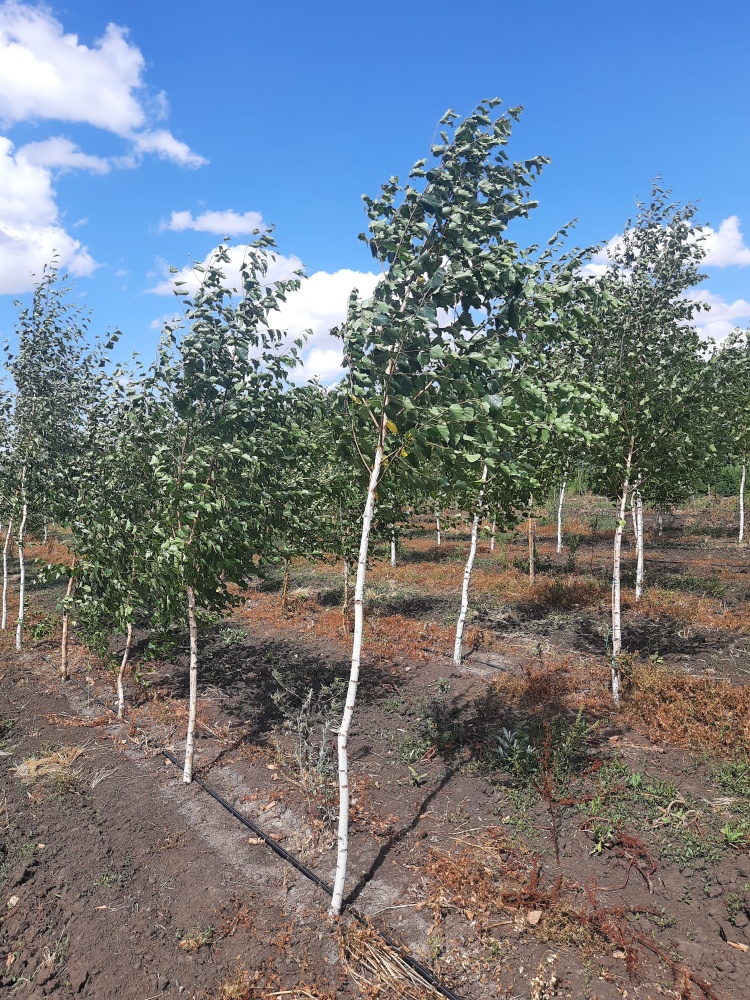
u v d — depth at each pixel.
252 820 5.60
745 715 6.59
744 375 7.65
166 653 7.48
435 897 4.47
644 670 8.02
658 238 7.77
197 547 5.67
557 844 4.96
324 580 15.20
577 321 4.58
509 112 4.12
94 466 7.52
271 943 4.13
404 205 4.08
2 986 3.79
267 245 5.45
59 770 6.47
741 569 14.77
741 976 3.68
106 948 4.06
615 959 3.87
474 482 6.89
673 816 5.14
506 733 6.20
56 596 15.42
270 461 5.93
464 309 4.32
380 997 3.71
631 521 23.17
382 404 4.40
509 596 12.64
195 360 5.63
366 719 7.50
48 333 10.81
